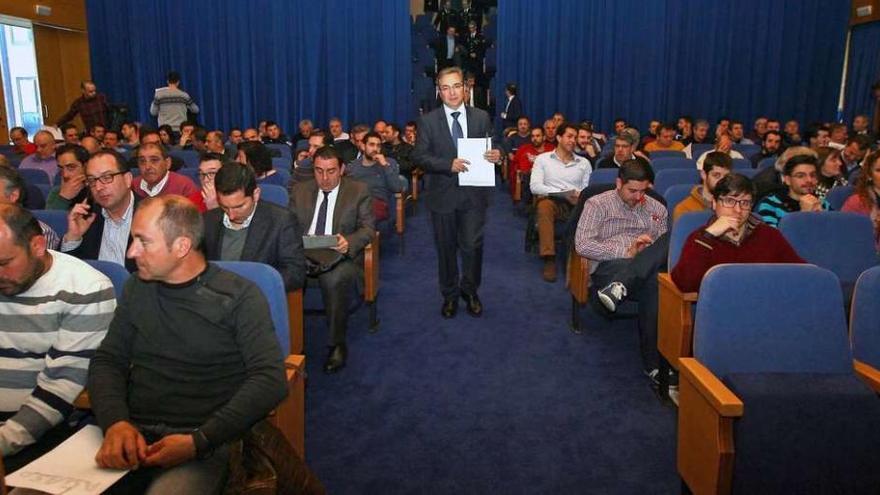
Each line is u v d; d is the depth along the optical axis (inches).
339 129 320.5
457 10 386.6
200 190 133.3
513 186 270.4
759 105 391.9
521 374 117.1
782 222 110.1
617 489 82.1
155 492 53.6
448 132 136.4
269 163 157.5
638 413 102.3
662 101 387.9
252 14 378.0
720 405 62.2
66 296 64.9
